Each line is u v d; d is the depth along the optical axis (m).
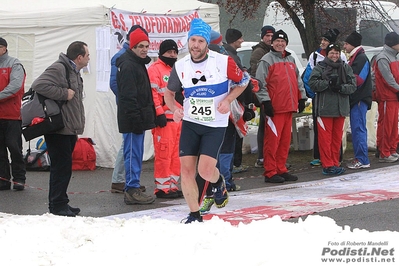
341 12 14.30
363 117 11.05
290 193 8.82
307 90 10.91
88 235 5.62
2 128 9.51
